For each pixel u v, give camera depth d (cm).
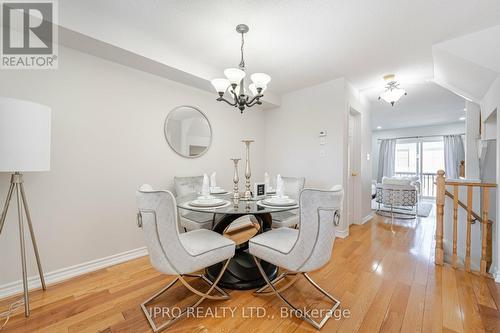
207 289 185
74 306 162
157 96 266
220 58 263
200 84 294
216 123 337
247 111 384
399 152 801
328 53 249
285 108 386
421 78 320
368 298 173
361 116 393
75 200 207
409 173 776
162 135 272
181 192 270
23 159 147
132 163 246
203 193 210
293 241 168
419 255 259
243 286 184
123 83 237
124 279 200
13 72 178
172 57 241
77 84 207
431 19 190
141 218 144
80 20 178
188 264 146
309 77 316
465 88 284
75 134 207
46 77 191
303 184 280
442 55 238
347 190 329
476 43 208
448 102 450
